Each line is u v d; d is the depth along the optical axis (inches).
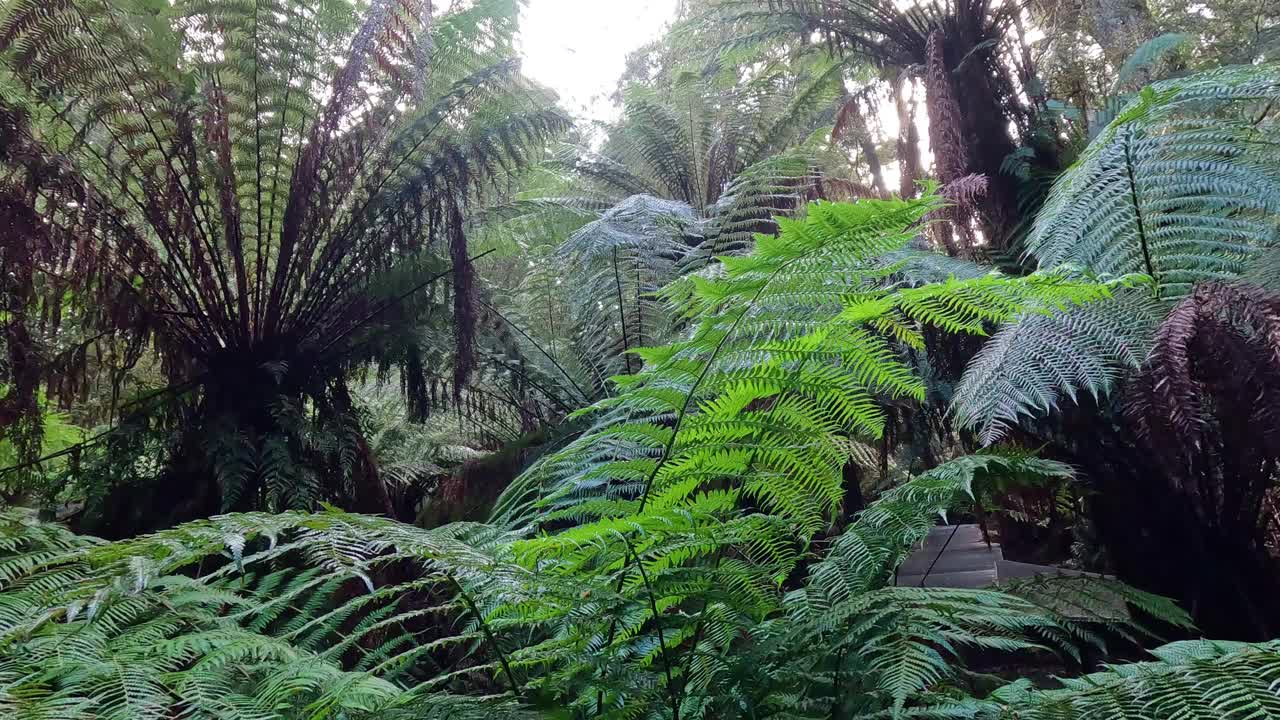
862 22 137.6
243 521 33.3
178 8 137.3
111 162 131.0
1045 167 112.0
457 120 152.1
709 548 44.9
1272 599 76.1
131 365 129.6
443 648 73.2
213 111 132.1
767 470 50.6
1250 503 73.4
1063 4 137.3
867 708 38.9
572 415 51.6
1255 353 59.6
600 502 50.6
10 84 121.7
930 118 115.2
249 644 39.5
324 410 141.6
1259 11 138.0
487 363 162.1
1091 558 97.3
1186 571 79.5
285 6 138.9
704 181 185.9
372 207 147.7
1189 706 28.5
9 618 36.0
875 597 39.6
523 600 35.0
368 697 40.8
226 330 138.0
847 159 183.0
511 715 33.8
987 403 68.7
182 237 141.6
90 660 35.1
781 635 41.4
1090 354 67.4
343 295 150.9
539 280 186.1
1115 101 107.1
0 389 125.5
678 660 45.9
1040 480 57.3
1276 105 100.3
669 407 48.1
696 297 50.7
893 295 39.2
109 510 125.0
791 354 43.5
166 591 46.2
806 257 40.4
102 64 124.3
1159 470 79.7
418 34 147.6
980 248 110.3
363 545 33.4
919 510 48.9
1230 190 70.9
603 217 135.9
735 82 191.3
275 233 155.0
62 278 117.0
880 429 47.9
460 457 202.8
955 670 50.5
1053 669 74.3
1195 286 68.7
